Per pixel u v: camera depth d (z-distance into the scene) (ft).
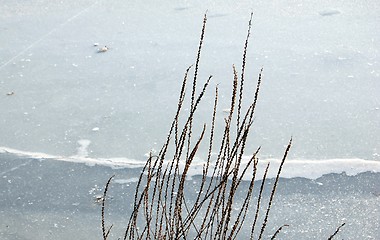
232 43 12.18
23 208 7.51
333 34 12.38
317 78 10.55
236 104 9.77
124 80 10.91
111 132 9.20
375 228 6.86
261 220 7.05
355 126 8.98
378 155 8.23
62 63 11.75
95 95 10.42
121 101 10.16
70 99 10.33
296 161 8.07
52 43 12.71
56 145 8.92
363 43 11.85
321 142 8.59
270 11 13.84
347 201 7.36
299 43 12.02
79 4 15.02
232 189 4.68
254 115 9.42
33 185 7.95
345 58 11.24
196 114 9.55
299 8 13.94
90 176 8.09
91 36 12.96
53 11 14.60
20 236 7.00
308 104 9.70
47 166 8.35
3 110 10.07
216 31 12.84
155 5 14.67
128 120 9.52
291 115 9.38
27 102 10.32
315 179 7.77
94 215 7.30
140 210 7.32
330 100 9.78
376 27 12.60
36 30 13.46
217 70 11.06
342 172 7.86
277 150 8.43
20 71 11.50
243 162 8.13
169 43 12.37
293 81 10.49
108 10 14.51
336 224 6.96
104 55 12.00
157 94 10.33
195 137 8.88
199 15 13.87
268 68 11.02
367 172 7.84
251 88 10.33
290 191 7.57
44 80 11.10
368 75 10.56
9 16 14.37
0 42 12.86
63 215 7.34
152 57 11.78
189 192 7.61
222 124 9.21
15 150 8.80
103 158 8.48
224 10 14.07
